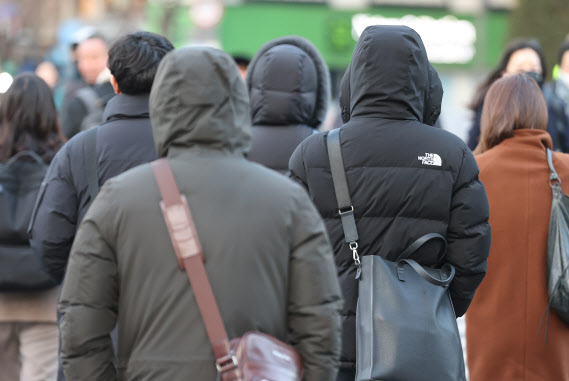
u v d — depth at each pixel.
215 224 7.95
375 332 10.36
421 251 11.05
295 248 8.16
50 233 11.71
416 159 11.01
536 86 14.20
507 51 22.17
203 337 7.80
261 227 8.01
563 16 51.00
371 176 11.00
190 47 8.24
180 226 7.88
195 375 7.74
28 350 15.05
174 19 73.81
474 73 73.50
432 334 10.39
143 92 11.92
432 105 11.91
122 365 8.11
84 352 8.09
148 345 7.92
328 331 8.11
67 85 27.34
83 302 8.05
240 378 7.55
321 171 11.22
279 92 15.58
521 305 13.63
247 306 7.89
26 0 89.19
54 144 14.77
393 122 11.23
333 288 8.23
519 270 13.66
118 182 8.16
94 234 8.05
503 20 72.94
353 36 73.25
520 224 13.69
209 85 8.12
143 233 7.98
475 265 11.21
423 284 10.77
